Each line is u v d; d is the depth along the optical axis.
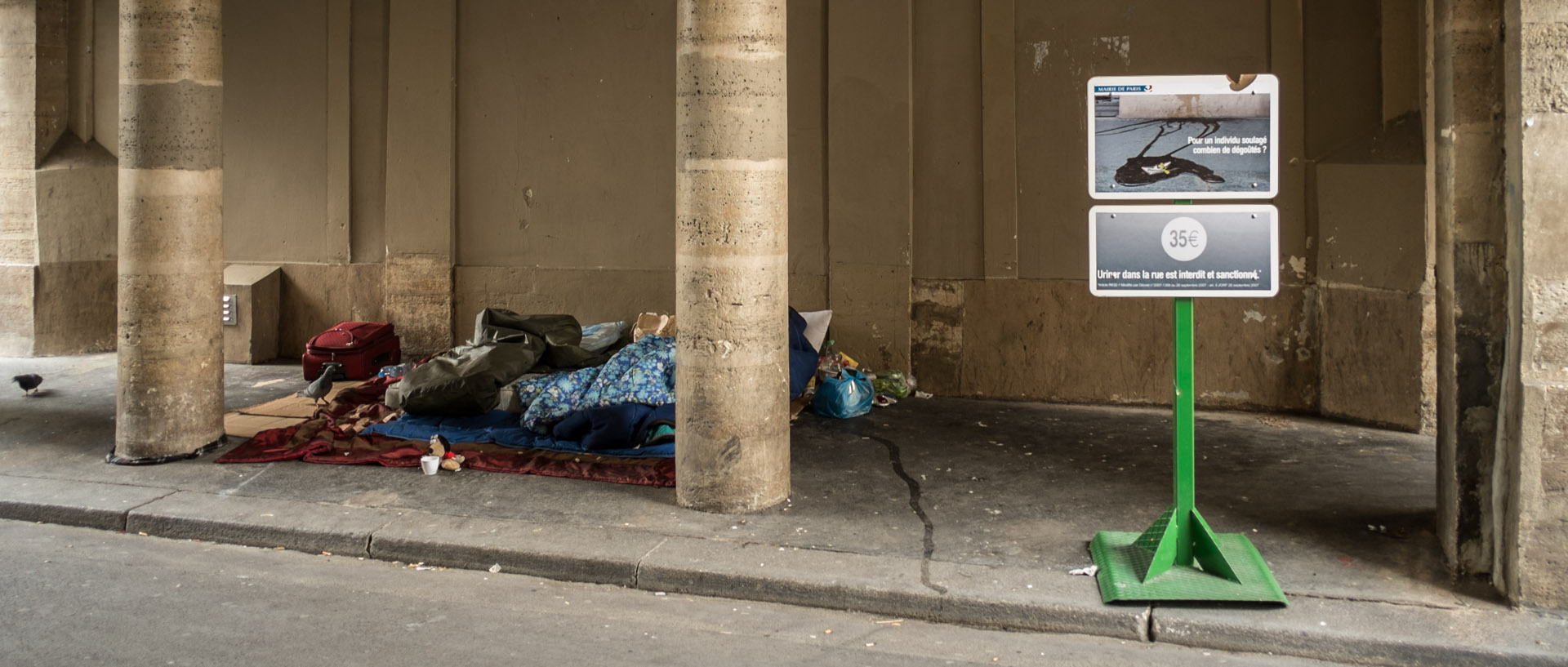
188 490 6.33
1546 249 4.43
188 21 6.77
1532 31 4.38
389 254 10.09
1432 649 4.30
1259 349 8.48
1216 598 4.68
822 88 9.15
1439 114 4.91
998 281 8.94
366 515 5.89
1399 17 7.65
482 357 8.20
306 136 10.27
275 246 10.48
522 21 9.76
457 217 10.05
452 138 9.91
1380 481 6.50
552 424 7.48
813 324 8.95
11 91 10.39
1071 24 8.60
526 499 6.20
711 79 5.78
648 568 5.18
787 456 6.20
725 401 5.92
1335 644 4.40
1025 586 4.91
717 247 5.87
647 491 6.39
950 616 4.81
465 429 7.54
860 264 9.16
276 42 10.25
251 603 4.93
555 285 9.88
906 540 5.52
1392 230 7.67
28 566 5.36
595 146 9.70
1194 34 8.38
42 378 9.25
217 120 7.01
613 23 9.55
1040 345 8.90
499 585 5.22
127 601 4.92
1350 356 8.06
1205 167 4.82
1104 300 8.72
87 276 10.62
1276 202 8.33
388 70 9.98
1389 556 5.22
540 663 4.32
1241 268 4.83
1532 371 4.48
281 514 5.90
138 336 6.80
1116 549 5.17
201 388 7.03
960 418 8.30
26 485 6.39
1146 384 8.71
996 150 8.81
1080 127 8.66
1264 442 7.49
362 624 4.70
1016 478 6.64
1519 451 4.52
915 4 8.93
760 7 5.79
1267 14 8.23
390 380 8.98
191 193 6.88
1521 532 4.54
